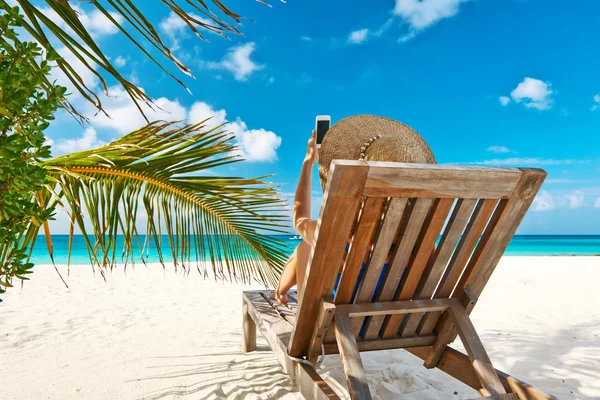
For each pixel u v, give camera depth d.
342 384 2.70
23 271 0.99
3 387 2.54
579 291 6.70
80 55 1.20
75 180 2.02
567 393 2.61
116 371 2.84
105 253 2.16
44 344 3.56
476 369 1.75
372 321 1.91
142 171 2.29
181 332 4.06
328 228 1.48
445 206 1.62
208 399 2.35
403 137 1.82
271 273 3.25
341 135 1.93
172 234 2.52
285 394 2.44
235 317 4.88
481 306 5.51
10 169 0.92
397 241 1.70
